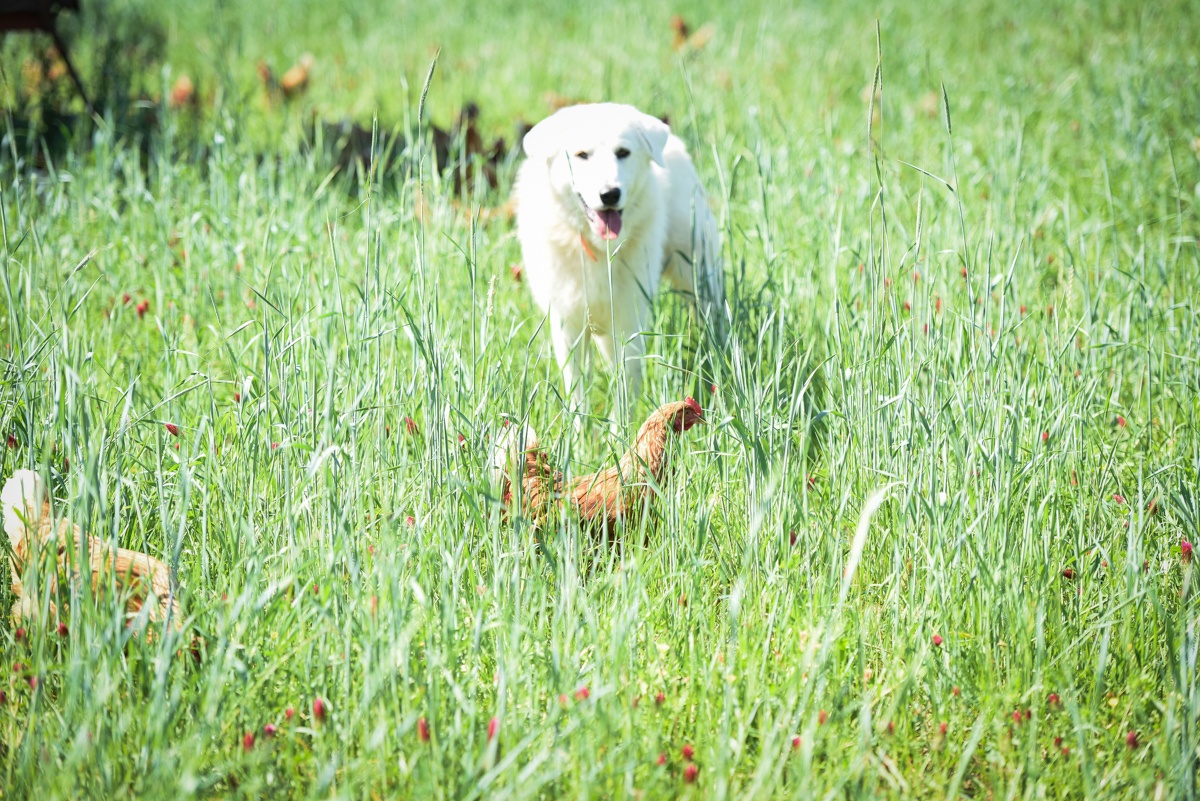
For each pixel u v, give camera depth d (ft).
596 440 13.52
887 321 12.88
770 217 19.10
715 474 11.90
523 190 16.87
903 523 10.57
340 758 8.25
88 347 14.66
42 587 9.48
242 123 22.71
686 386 14.29
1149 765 8.81
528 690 9.10
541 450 11.53
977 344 12.51
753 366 12.81
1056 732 9.11
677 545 10.85
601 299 16.01
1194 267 17.88
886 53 39.65
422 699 8.85
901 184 22.65
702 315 14.43
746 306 15.57
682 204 17.81
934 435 11.32
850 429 11.66
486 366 12.04
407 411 12.08
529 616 9.65
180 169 21.20
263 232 18.75
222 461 11.62
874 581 11.13
